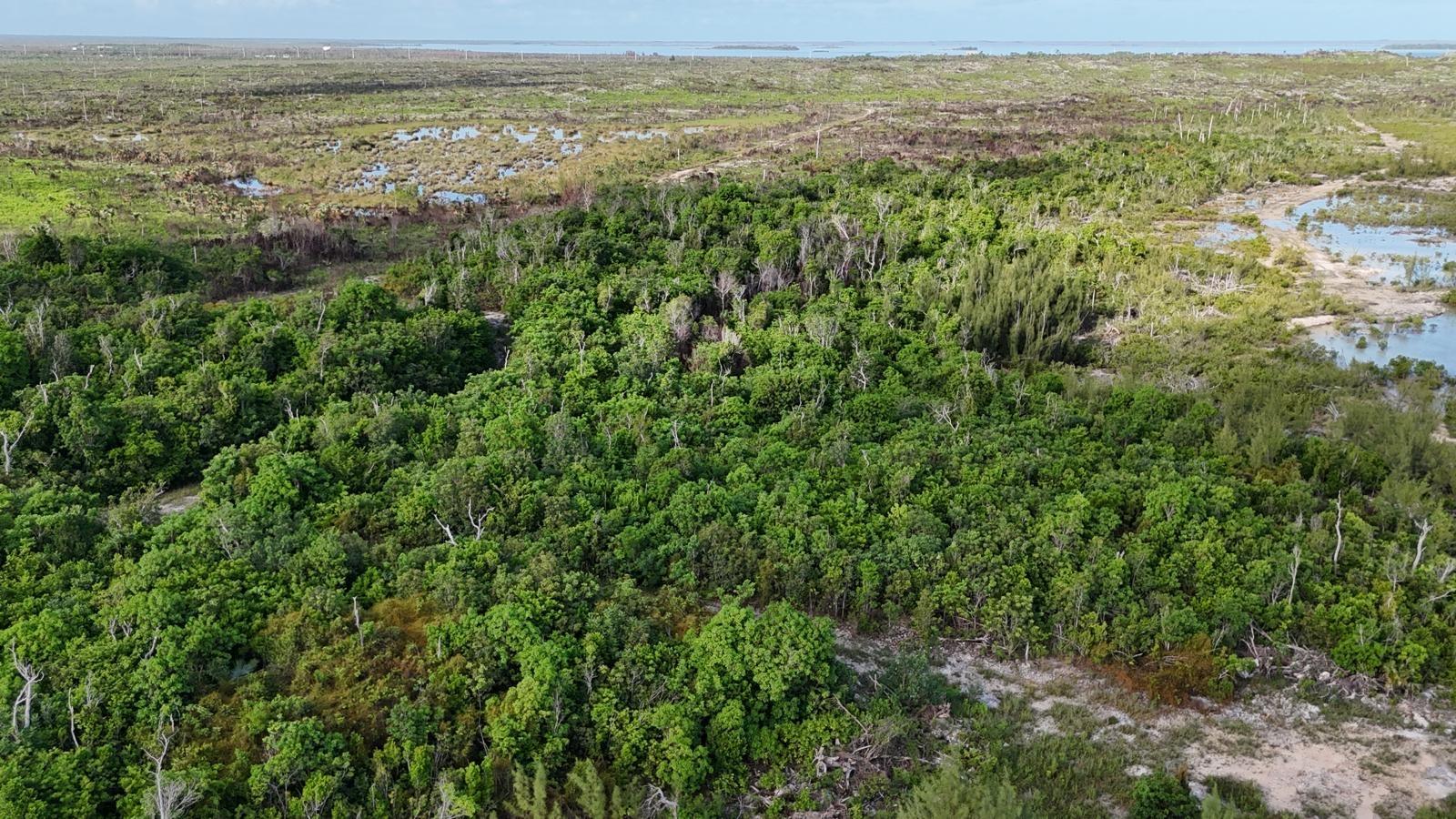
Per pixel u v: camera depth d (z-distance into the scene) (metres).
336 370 48.09
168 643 26.75
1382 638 30.27
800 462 41.50
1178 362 55.78
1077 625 31.17
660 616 30.98
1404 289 69.81
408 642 28.86
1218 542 34.38
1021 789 26.11
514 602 30.02
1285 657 30.67
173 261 63.34
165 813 21.44
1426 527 33.91
